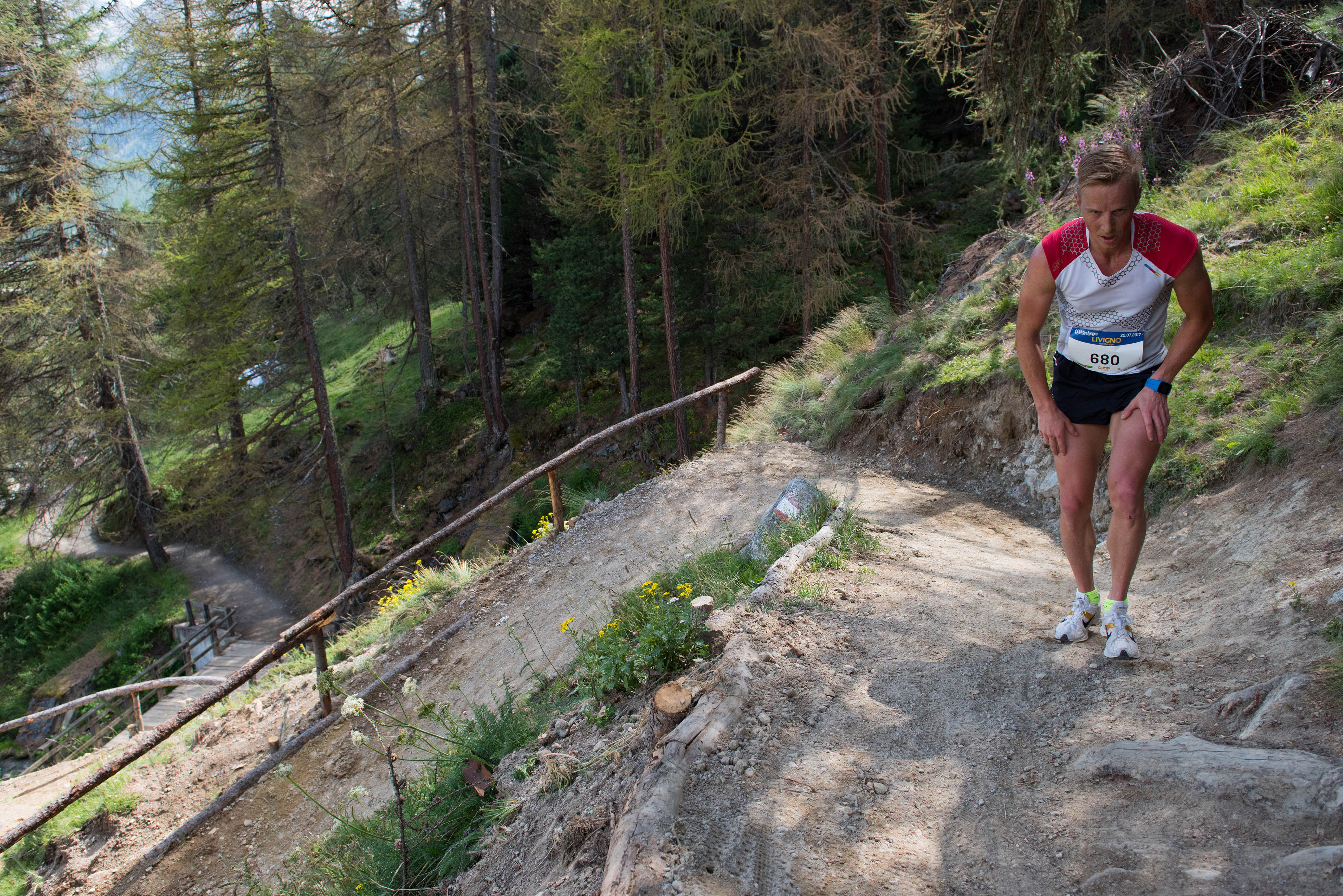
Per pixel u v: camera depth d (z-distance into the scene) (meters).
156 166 17.53
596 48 14.84
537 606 7.46
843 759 2.71
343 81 20.62
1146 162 9.13
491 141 25.05
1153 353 2.80
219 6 16.52
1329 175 6.47
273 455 30.06
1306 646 2.70
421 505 24.77
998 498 7.16
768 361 20.09
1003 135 10.59
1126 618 3.08
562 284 22.58
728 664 3.27
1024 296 2.88
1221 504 4.70
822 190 16.47
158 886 6.00
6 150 22.66
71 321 23.09
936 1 10.52
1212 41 9.20
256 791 6.62
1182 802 2.12
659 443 20.81
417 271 28.45
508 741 4.23
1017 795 2.39
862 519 5.91
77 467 23.89
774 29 15.35
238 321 17.98
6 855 7.07
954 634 3.69
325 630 19.91
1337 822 1.87
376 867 3.78
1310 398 4.76
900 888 2.07
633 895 2.06
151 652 22.73
